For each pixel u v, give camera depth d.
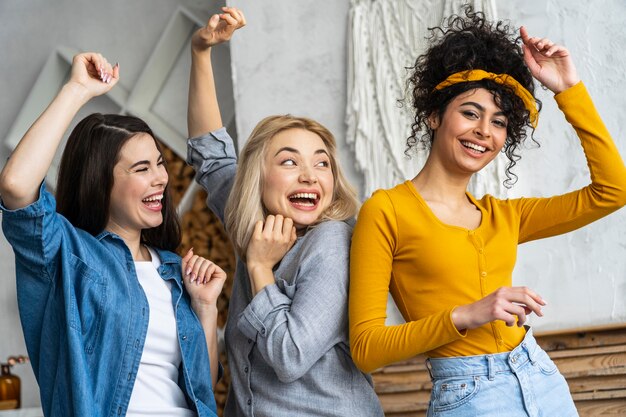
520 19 2.97
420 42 3.06
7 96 4.59
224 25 2.22
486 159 1.79
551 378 1.73
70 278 1.75
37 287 1.77
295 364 1.76
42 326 1.77
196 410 1.88
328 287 1.81
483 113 1.76
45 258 1.73
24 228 1.69
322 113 3.25
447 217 1.80
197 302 1.99
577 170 2.88
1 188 1.65
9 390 3.79
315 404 1.82
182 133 4.19
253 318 1.81
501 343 1.72
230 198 2.03
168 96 4.22
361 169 3.13
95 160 1.89
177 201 4.17
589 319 2.85
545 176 2.92
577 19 2.90
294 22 3.30
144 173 1.91
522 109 1.79
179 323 1.91
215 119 2.29
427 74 1.87
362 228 1.80
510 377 1.69
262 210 1.99
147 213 1.92
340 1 3.24
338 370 1.84
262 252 1.90
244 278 2.01
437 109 1.82
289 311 1.81
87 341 1.78
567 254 2.88
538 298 1.56
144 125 1.96
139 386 1.83
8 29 4.62
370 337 1.70
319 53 3.26
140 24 4.39
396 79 3.09
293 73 3.29
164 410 1.83
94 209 1.90
